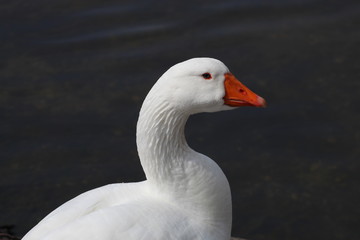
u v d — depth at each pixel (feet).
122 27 50.16
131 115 42.63
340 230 35.83
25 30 49.57
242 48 47.67
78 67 46.32
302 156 39.93
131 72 45.88
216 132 41.63
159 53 47.47
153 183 23.47
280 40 48.37
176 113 22.57
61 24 50.44
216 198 23.39
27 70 45.96
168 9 52.26
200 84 22.33
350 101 43.21
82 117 42.57
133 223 21.22
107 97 43.96
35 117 42.50
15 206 37.01
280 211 36.94
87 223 20.86
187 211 23.18
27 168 39.34
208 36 49.01
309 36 48.65
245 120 42.57
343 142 40.68
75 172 39.14
